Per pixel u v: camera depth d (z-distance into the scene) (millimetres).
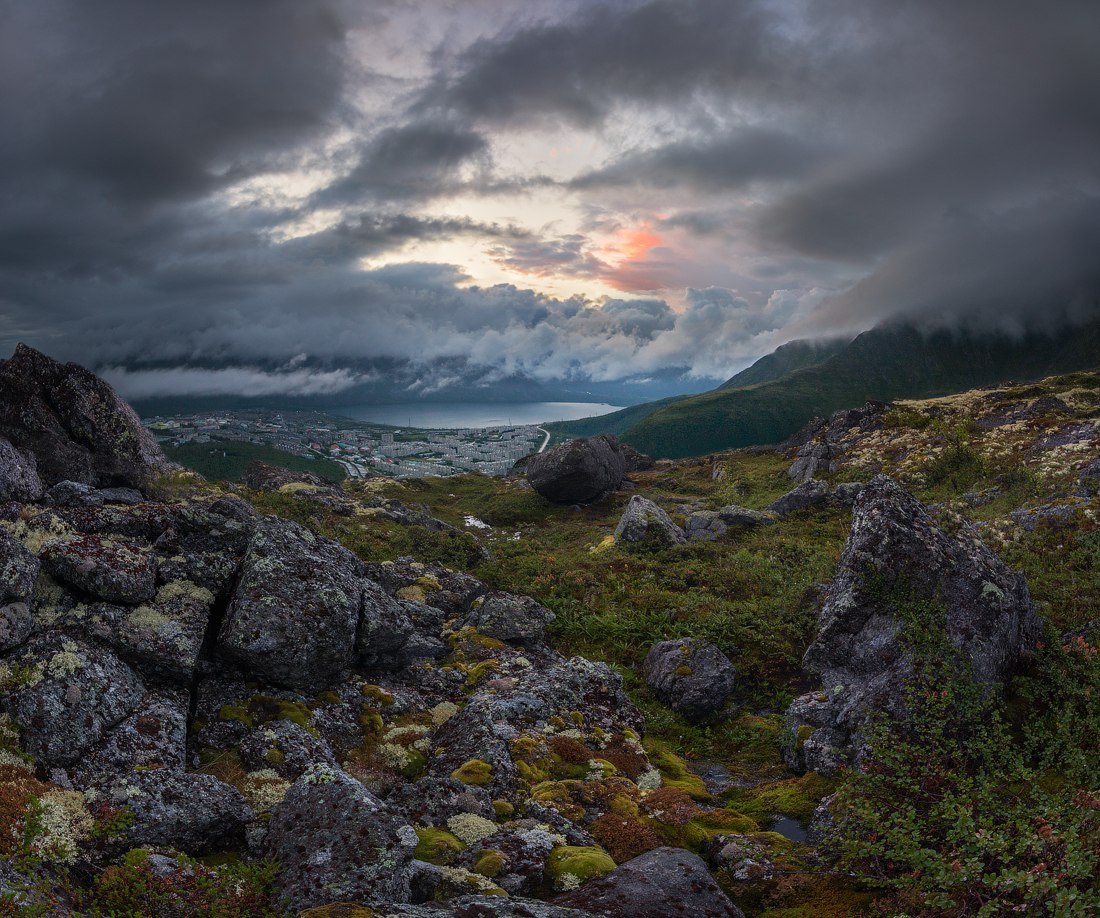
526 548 37062
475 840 9664
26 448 20188
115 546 13031
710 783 14289
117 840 8055
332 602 13516
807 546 29547
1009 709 12914
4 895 5898
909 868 8766
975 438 48406
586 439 56469
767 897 9250
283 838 8336
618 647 21656
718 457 77188
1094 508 24141
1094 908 6480
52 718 9484
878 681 13266
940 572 13695
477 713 13164
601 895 8234
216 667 12711
